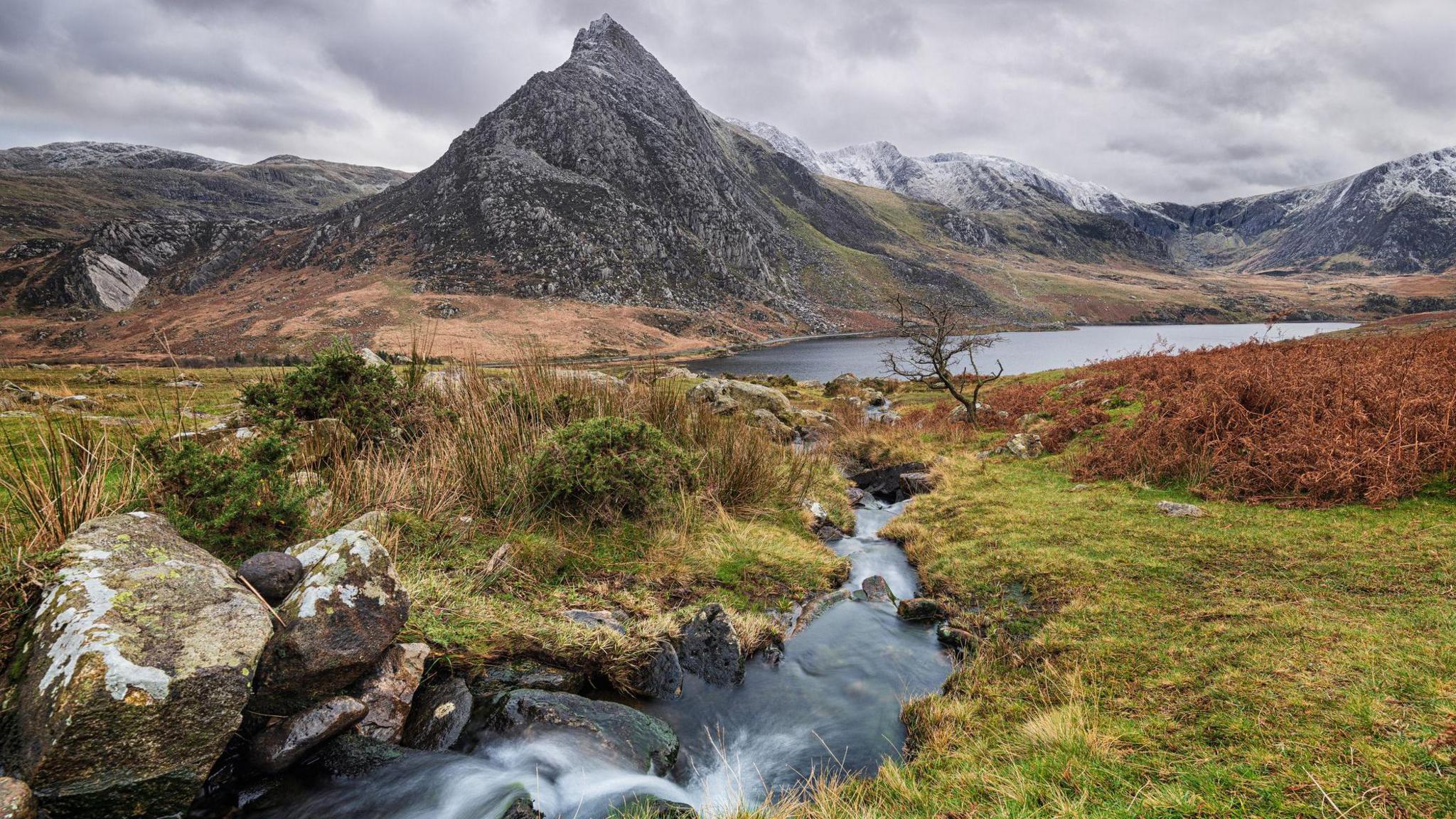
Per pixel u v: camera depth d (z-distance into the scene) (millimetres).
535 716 4785
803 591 8531
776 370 90438
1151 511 10188
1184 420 12188
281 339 134375
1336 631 5422
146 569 3914
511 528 8102
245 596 4062
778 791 4695
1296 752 3758
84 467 5406
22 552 4078
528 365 11852
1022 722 5082
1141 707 4828
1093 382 21375
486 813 3822
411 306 154125
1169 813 3348
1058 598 7547
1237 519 9172
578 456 8836
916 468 16453
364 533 4777
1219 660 5332
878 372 83562
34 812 2893
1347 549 7453
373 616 4453
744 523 10602
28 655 3410
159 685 3312
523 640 5602
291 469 7211
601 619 6359
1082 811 3490
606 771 4500
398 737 4340
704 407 13953
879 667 6738
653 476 9312
